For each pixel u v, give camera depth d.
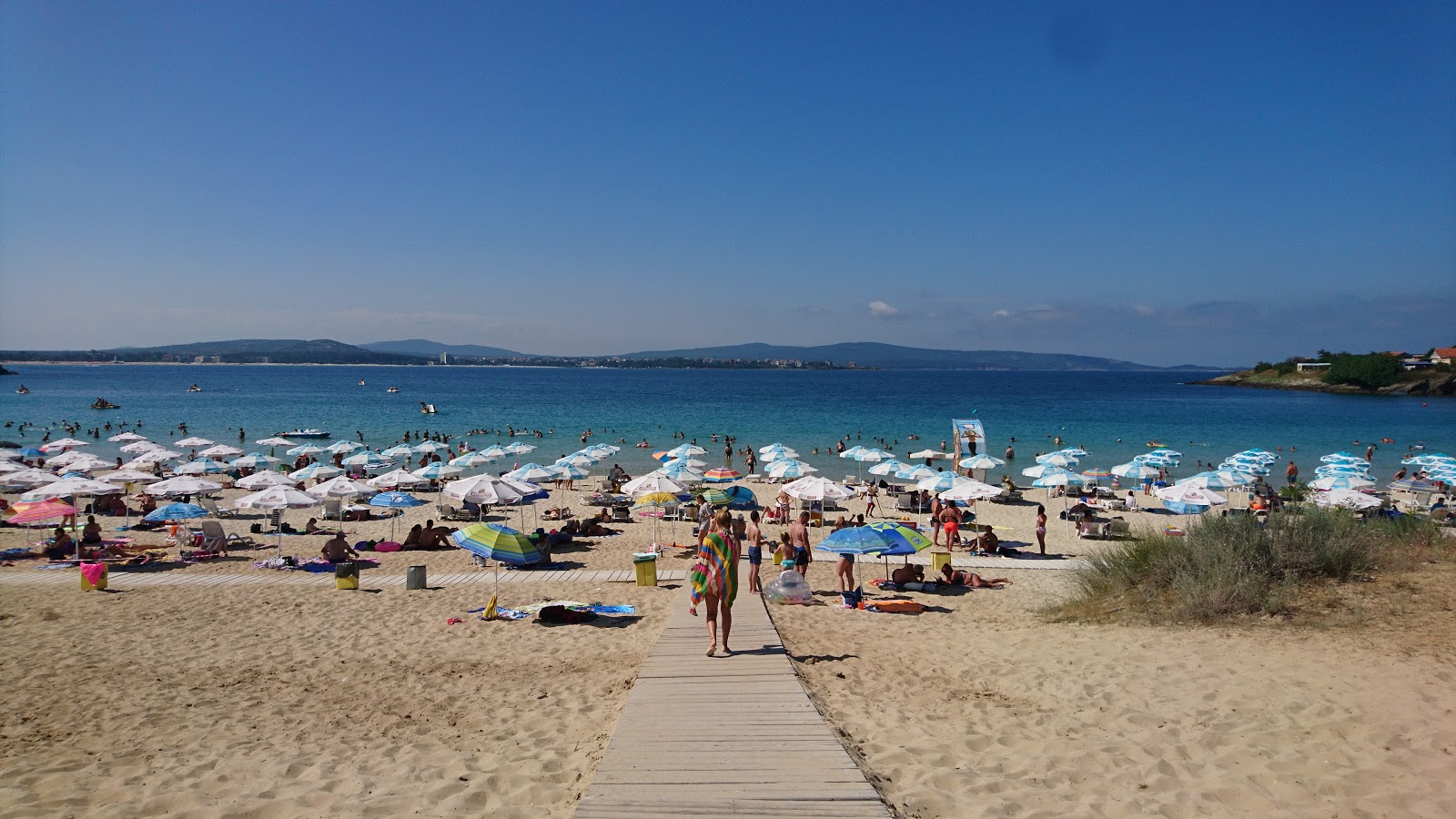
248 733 7.84
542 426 65.06
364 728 8.00
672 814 5.48
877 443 53.19
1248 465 32.53
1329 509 14.73
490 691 9.29
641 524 24.47
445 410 82.56
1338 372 121.12
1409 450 48.44
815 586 16.22
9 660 10.55
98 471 33.47
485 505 27.22
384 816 5.89
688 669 8.90
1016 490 30.80
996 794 5.86
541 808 5.98
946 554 17.36
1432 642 8.56
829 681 9.02
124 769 6.86
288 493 19.19
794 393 131.12
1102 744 6.73
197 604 14.10
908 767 6.38
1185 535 13.62
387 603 14.34
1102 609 12.43
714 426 65.75
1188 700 7.62
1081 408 91.62
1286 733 6.57
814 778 6.03
